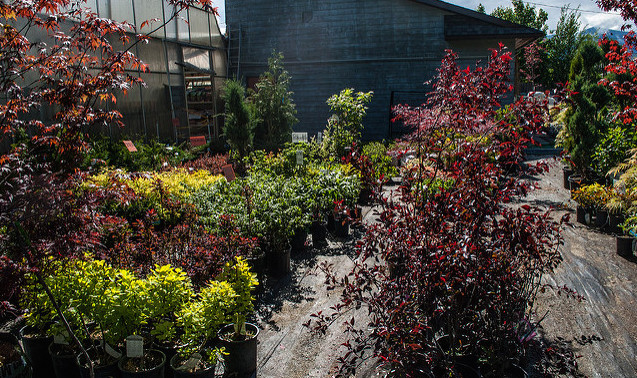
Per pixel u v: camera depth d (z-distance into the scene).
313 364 4.61
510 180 3.64
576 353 4.71
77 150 3.50
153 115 14.71
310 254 7.75
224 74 20.58
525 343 3.99
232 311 4.52
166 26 15.61
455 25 19.20
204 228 6.71
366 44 19.92
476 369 3.96
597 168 11.30
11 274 3.08
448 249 3.46
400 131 19.88
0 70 3.52
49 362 4.39
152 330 3.97
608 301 5.84
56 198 3.09
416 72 19.72
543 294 6.02
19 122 3.58
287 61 20.64
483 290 3.69
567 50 26.89
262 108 16.80
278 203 7.20
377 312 3.71
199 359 3.96
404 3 19.38
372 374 4.39
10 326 5.11
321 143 15.41
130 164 11.25
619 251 7.41
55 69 3.74
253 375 4.42
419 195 3.92
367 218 9.55
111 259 5.20
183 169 10.87
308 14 20.25
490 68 3.70
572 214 9.79
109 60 3.60
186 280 4.93
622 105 10.44
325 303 5.90
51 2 3.62
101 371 3.97
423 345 3.54
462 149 3.73
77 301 3.94
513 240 3.51
